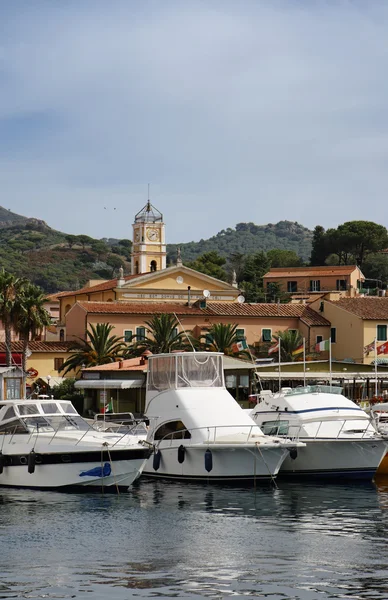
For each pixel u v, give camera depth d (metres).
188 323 84.06
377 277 166.75
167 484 40.94
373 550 28.39
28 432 39.78
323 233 190.25
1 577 25.31
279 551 28.30
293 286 147.88
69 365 80.81
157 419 43.16
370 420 45.44
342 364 68.06
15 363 78.62
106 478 38.28
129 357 75.06
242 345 71.56
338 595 23.81
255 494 38.62
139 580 25.06
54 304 131.00
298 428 44.56
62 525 31.83
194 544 29.12
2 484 39.91
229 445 40.34
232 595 23.80
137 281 94.75
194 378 43.69
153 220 116.94
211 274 169.50
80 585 24.58
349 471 43.34
